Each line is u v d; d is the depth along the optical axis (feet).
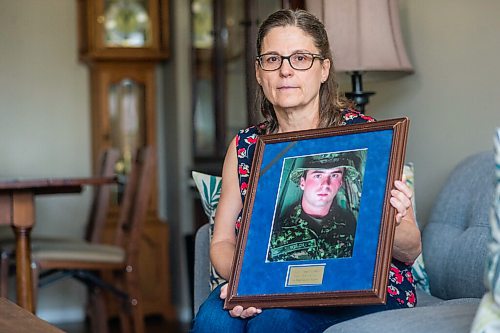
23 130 19.39
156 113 19.70
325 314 6.54
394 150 6.34
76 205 19.63
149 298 18.89
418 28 10.91
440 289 8.45
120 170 19.06
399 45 10.11
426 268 8.70
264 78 7.23
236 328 6.63
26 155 19.40
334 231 6.33
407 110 11.25
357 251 6.17
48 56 19.45
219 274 7.27
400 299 6.86
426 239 8.89
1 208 11.96
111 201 18.95
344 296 6.07
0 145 19.29
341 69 9.89
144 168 13.87
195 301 8.70
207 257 8.68
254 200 6.79
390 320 5.76
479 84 9.87
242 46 15.85
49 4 19.44
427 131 10.85
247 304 6.49
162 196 19.81
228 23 16.67
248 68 15.34
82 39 19.26
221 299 7.04
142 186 13.87
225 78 16.83
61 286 19.48
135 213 13.93
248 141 7.61
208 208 8.75
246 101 15.67
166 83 19.26
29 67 19.42
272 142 6.93
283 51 7.11
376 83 11.87
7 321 5.89
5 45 19.31
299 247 6.43
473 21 9.91
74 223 19.58
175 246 18.88
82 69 19.56
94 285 14.84
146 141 19.27
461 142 10.23
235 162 7.63
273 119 7.63
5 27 19.31
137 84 19.21
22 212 12.01
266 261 6.52
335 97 7.44
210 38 17.58
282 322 6.26
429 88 10.76
